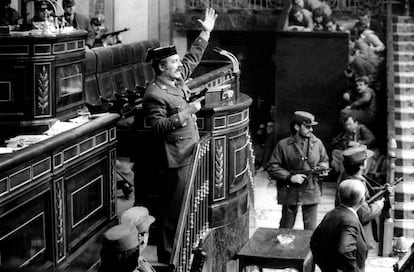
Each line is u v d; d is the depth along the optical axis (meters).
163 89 10.34
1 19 11.14
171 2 23.27
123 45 17.83
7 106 9.92
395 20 22.52
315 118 21.09
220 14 23.34
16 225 7.65
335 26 21.03
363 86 20.50
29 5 15.52
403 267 8.06
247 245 11.20
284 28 21.12
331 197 19.08
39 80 9.88
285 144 13.86
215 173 11.35
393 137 18.27
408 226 16.19
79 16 17.88
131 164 12.16
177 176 10.38
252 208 12.94
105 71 16.73
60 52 10.12
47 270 8.23
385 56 21.38
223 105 11.47
